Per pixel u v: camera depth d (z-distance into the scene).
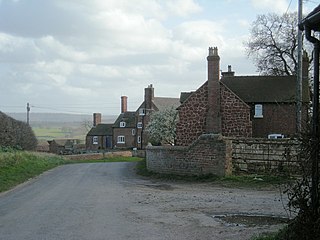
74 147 94.56
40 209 14.78
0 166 28.73
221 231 10.52
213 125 35.34
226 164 21.84
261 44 52.91
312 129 8.18
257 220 11.84
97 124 97.06
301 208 8.09
